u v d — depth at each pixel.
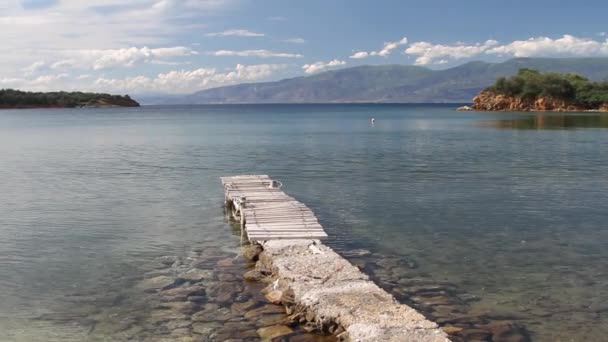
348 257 16.22
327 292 11.93
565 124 89.69
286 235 16.47
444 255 16.36
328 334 10.91
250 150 49.88
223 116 158.75
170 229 19.81
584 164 36.78
